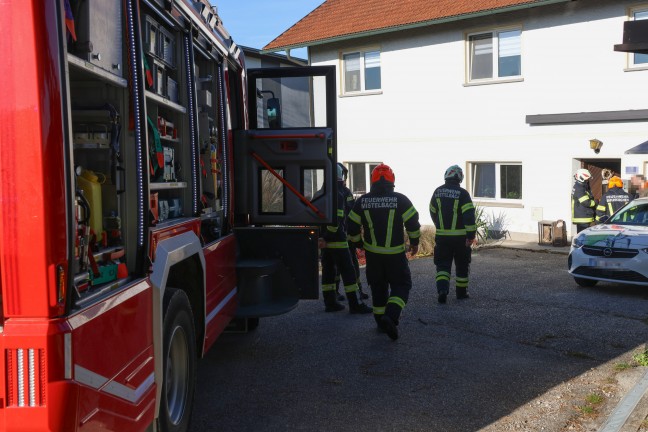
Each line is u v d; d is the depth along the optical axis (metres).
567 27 15.85
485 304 9.35
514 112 16.91
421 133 18.77
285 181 6.66
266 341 7.50
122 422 3.22
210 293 5.32
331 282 8.92
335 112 6.87
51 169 2.66
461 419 5.14
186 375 4.66
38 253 2.64
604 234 10.27
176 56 4.72
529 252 15.12
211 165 5.56
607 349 7.05
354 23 20.00
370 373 6.30
